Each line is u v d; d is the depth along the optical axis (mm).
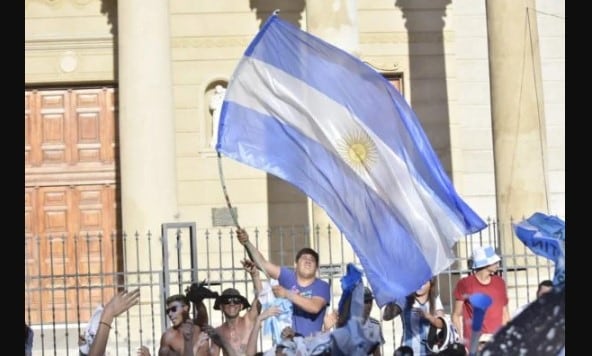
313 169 12500
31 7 26453
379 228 12406
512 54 22797
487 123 26734
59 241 26469
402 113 12406
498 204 22891
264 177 26375
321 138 12492
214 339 14406
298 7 26672
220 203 26297
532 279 22141
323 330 13773
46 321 25734
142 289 22469
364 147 12438
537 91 22891
